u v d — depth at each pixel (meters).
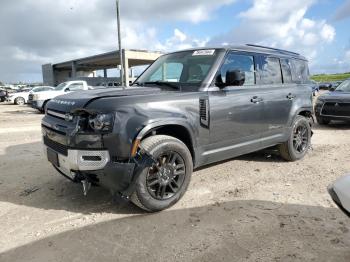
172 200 4.00
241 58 5.02
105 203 4.18
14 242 3.27
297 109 5.89
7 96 27.59
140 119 3.64
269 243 3.20
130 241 3.27
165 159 3.91
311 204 4.10
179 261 2.93
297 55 6.47
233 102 4.66
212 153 4.50
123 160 3.61
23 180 5.13
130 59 38.50
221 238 3.30
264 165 5.81
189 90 4.38
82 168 3.63
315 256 2.98
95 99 3.72
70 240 3.30
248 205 4.09
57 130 3.89
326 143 7.83
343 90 11.10
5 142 8.40
